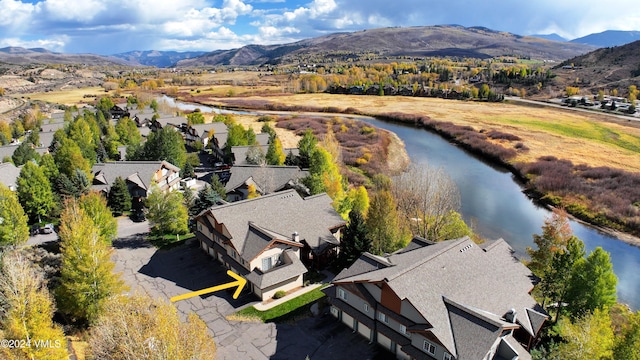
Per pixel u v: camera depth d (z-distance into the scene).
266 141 99.06
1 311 27.67
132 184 67.81
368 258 38.66
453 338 29.80
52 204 59.25
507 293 35.25
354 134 131.38
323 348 35.03
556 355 30.86
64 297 33.91
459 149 124.88
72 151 67.44
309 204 52.66
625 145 120.00
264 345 35.25
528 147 116.62
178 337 23.23
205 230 51.19
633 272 58.00
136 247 53.16
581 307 36.81
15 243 46.50
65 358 25.31
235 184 68.81
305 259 48.94
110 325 25.50
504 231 70.69
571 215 77.75
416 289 32.53
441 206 58.16
